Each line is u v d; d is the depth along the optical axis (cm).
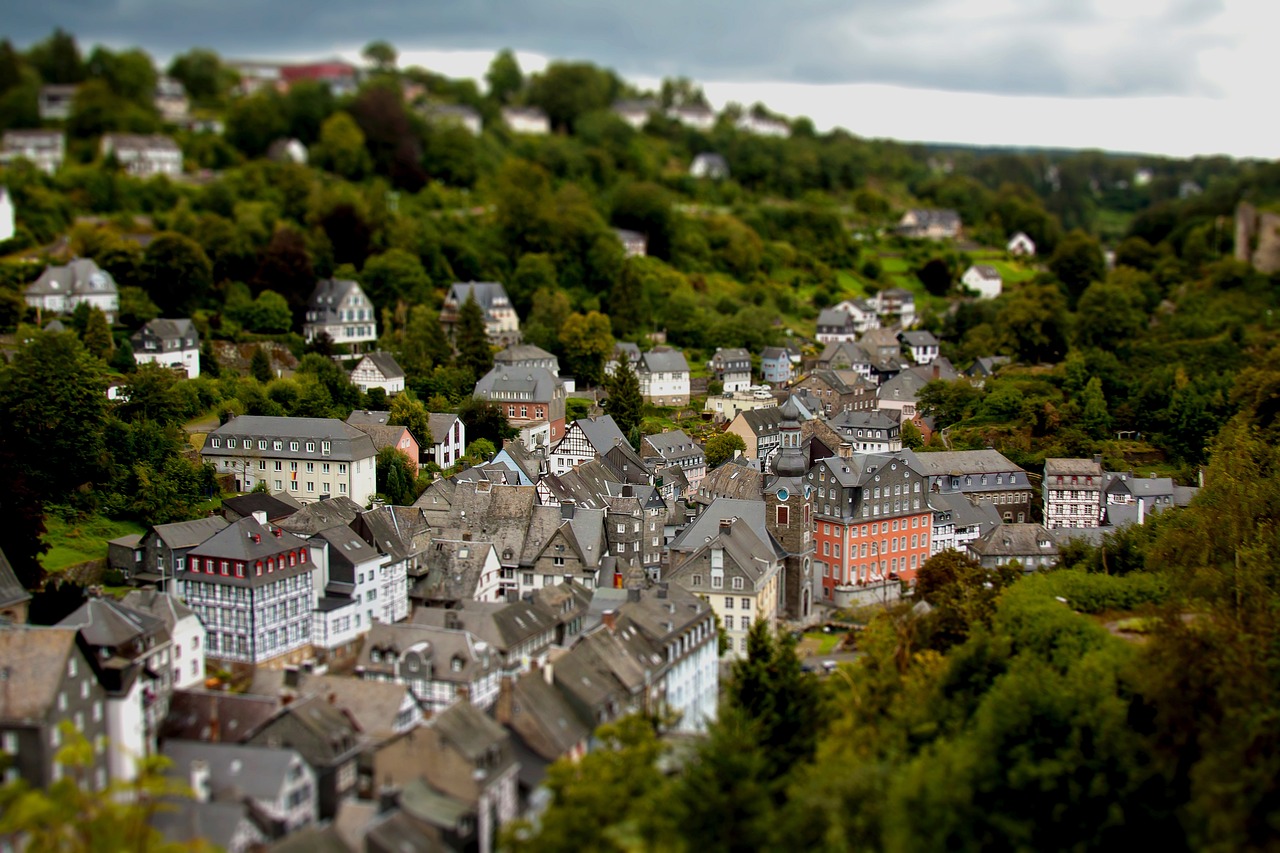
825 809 11838
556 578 19450
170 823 11319
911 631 17175
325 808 12531
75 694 12300
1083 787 12625
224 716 13388
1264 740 12262
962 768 12388
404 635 14850
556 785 12206
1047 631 16288
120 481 19762
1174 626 14962
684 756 13138
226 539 16325
